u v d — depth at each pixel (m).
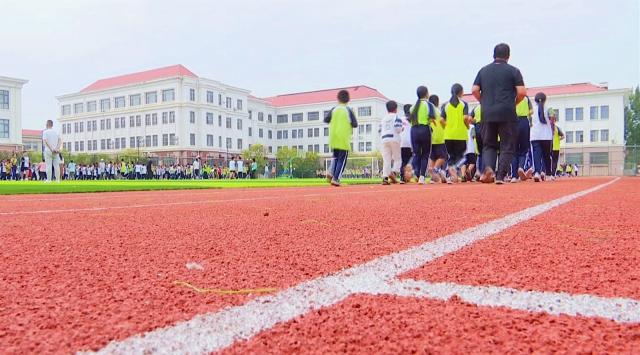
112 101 71.50
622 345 0.92
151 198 6.17
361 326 1.04
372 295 1.29
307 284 1.42
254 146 65.19
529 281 1.44
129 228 2.80
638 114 79.12
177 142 64.44
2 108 58.72
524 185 8.75
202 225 2.92
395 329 1.01
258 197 6.02
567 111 63.56
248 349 0.91
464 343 0.93
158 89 66.56
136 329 1.03
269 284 1.43
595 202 4.47
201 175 53.25
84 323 1.07
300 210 3.88
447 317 1.09
